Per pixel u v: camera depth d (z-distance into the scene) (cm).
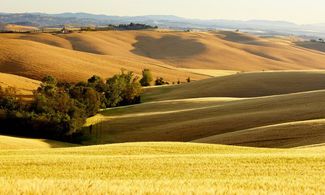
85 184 1460
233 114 7088
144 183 1662
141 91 11162
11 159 3058
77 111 7794
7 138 6372
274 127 5356
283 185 1758
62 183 1474
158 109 8969
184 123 6988
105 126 7769
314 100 7131
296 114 6462
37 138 7331
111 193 1363
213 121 6769
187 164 2730
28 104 8231
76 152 3894
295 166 2555
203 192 1426
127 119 7994
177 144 4272
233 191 1473
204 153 3672
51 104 7831
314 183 1867
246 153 3494
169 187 1532
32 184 1408
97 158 3094
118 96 10425
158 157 3098
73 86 9862
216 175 2341
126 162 2850
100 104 9238
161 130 6912
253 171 2428
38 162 2895
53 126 7312
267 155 3020
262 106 7319
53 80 11306
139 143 4394
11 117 7356
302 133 4953
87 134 7531
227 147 4069
